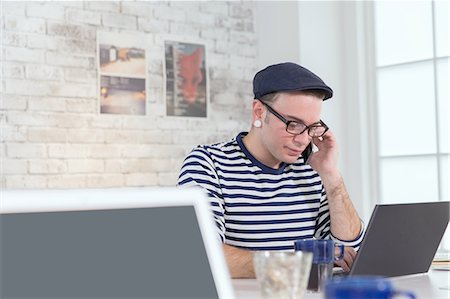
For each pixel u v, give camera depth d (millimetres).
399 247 2129
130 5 4219
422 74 4191
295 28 4430
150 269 1224
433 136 4141
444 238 4039
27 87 3861
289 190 2594
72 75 4000
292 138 2469
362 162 4434
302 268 1494
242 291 1891
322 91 2496
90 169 4047
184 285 1245
